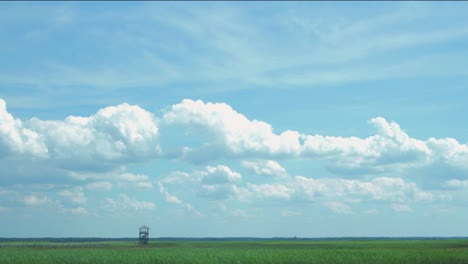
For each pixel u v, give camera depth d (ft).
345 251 292.81
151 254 266.98
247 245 520.83
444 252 268.62
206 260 234.17
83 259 240.32
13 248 409.28
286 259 239.71
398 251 284.61
